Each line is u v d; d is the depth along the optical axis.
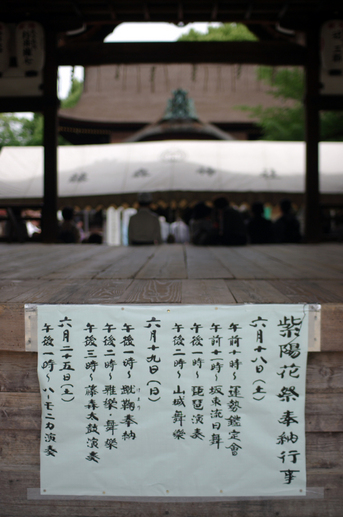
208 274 2.92
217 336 1.98
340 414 2.05
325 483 2.06
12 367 2.09
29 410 2.09
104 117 14.87
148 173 9.12
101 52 6.16
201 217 5.79
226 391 2.00
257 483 2.03
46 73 6.10
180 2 5.77
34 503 2.10
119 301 2.04
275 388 1.99
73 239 6.84
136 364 2.00
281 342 1.97
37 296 2.15
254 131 15.56
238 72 6.33
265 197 8.57
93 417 2.03
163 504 2.07
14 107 6.12
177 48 6.18
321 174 9.04
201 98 15.58
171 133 14.61
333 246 5.52
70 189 8.95
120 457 2.04
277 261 3.73
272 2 5.79
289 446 2.02
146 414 2.02
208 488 2.03
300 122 10.79
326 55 6.10
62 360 2.01
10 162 9.43
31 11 5.96
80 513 2.09
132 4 5.84
